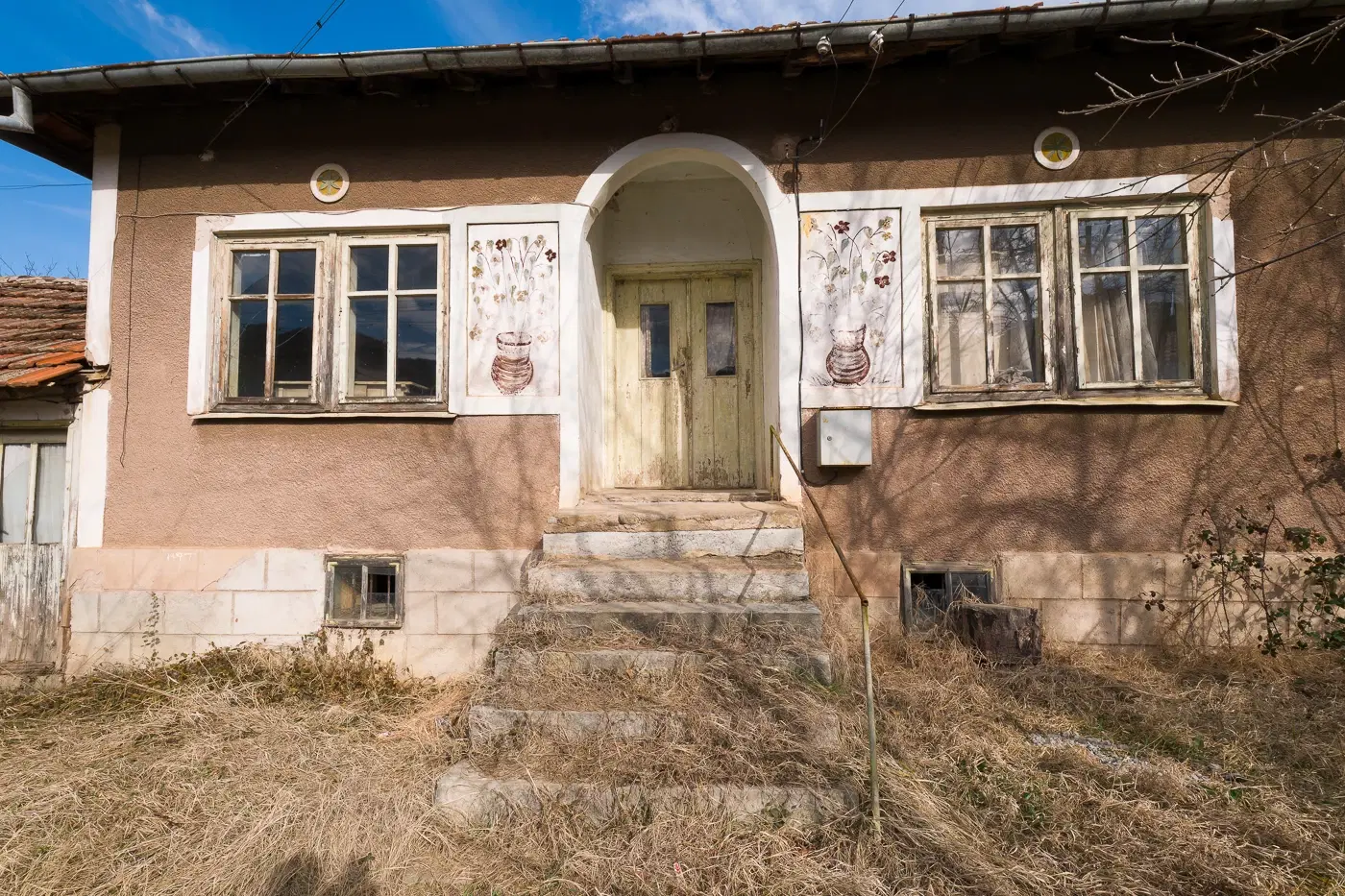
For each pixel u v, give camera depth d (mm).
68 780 3357
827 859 2650
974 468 4719
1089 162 4703
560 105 5023
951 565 4688
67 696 4520
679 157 5023
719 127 4922
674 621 3832
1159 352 4734
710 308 6102
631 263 5945
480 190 5051
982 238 4859
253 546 4984
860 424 4691
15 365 4887
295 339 5172
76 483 5082
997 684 4012
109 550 5016
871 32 4258
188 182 5168
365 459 4992
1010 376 4809
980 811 2932
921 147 4797
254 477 5016
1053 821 2846
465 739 3602
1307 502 4480
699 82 4906
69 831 3027
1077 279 4730
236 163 5152
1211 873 2531
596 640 3787
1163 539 4574
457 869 2709
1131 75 4684
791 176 4879
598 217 5457
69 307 6199
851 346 4809
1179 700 3840
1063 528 4645
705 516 4449
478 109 5059
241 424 5039
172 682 4543
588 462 5262
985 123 4766
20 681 4891
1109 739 3508
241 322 5195
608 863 2654
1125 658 4461
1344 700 3744
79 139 5418
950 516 4719
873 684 3816
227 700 4234
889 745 3270
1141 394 4664
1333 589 4332
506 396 4969
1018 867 2578
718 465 6008
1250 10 4023
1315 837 2742
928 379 4805
